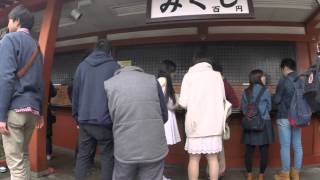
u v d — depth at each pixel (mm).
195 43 6930
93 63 3688
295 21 6852
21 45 3303
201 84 4449
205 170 5805
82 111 3588
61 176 5492
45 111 5465
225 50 6891
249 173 5332
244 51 6883
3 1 6125
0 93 3109
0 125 3104
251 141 5148
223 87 4598
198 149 4359
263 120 5094
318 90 4477
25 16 3492
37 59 3432
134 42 7266
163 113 3557
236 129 6016
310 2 5883
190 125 4418
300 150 5156
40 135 5410
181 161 6125
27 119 3330
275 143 6016
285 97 5070
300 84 4945
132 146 3191
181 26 6934
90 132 3619
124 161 3197
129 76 3406
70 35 8234
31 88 3332
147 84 3395
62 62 8484
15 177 3314
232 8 4551
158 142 3279
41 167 5426
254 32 6781
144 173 3291
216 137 4402
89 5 5926
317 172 5906
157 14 4746
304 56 6836
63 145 7801
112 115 3330
